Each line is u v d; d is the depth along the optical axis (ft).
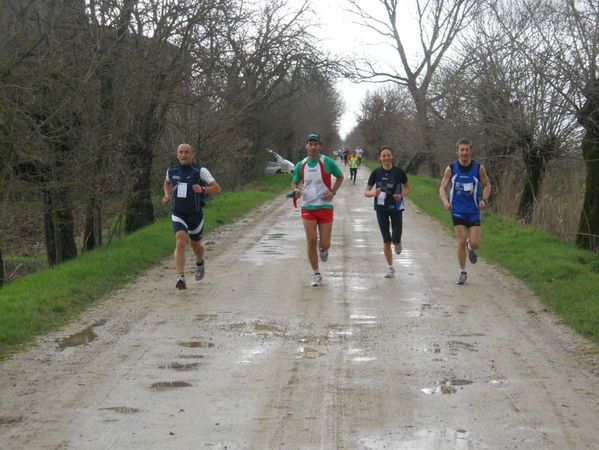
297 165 32.58
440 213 67.41
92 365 20.42
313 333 23.95
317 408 16.90
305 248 45.50
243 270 36.88
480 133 63.57
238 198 85.10
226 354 21.45
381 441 14.92
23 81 39.86
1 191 41.27
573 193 53.98
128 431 15.55
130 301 29.43
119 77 48.49
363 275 35.37
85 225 51.98
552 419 16.15
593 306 26.43
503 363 20.52
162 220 60.39
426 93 90.68
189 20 55.11
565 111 46.70
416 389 18.24
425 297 29.96
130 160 56.08
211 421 16.12
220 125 73.10
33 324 24.71
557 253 39.22
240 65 78.02
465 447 14.58
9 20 43.11
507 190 64.75
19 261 56.65
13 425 15.93
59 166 44.42
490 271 36.50
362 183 126.31
